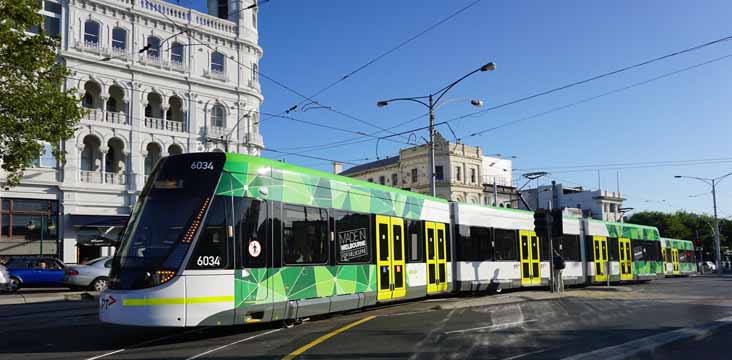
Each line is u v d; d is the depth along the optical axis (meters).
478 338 11.38
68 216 33.56
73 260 33.59
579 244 28.50
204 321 10.73
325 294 13.70
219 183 11.41
